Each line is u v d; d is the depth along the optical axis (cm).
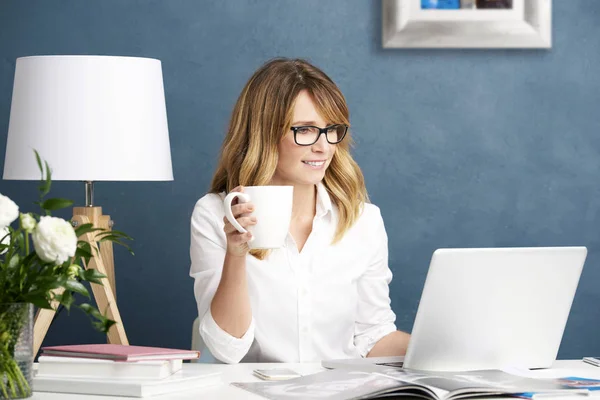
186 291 316
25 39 311
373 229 229
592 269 325
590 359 182
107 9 312
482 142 321
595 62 323
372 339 225
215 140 315
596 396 144
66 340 311
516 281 163
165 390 144
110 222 260
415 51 317
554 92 322
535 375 166
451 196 320
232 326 187
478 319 163
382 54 316
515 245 323
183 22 312
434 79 318
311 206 224
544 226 324
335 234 222
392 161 318
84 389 143
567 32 322
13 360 132
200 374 150
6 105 312
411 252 319
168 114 313
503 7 317
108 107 237
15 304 132
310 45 315
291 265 217
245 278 187
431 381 147
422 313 159
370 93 317
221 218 220
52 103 235
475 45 316
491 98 320
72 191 313
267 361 216
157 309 315
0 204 132
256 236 161
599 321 326
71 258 141
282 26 314
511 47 317
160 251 315
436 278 156
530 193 323
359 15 315
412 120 318
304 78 214
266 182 215
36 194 312
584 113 323
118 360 145
